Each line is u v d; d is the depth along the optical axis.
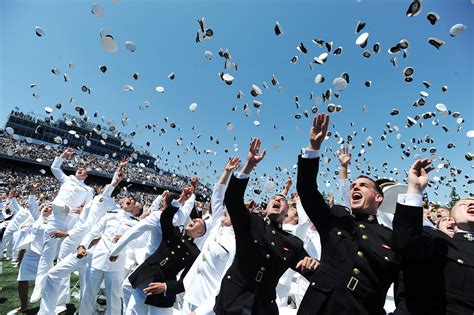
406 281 2.16
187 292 3.77
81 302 4.90
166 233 4.16
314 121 2.59
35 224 6.80
